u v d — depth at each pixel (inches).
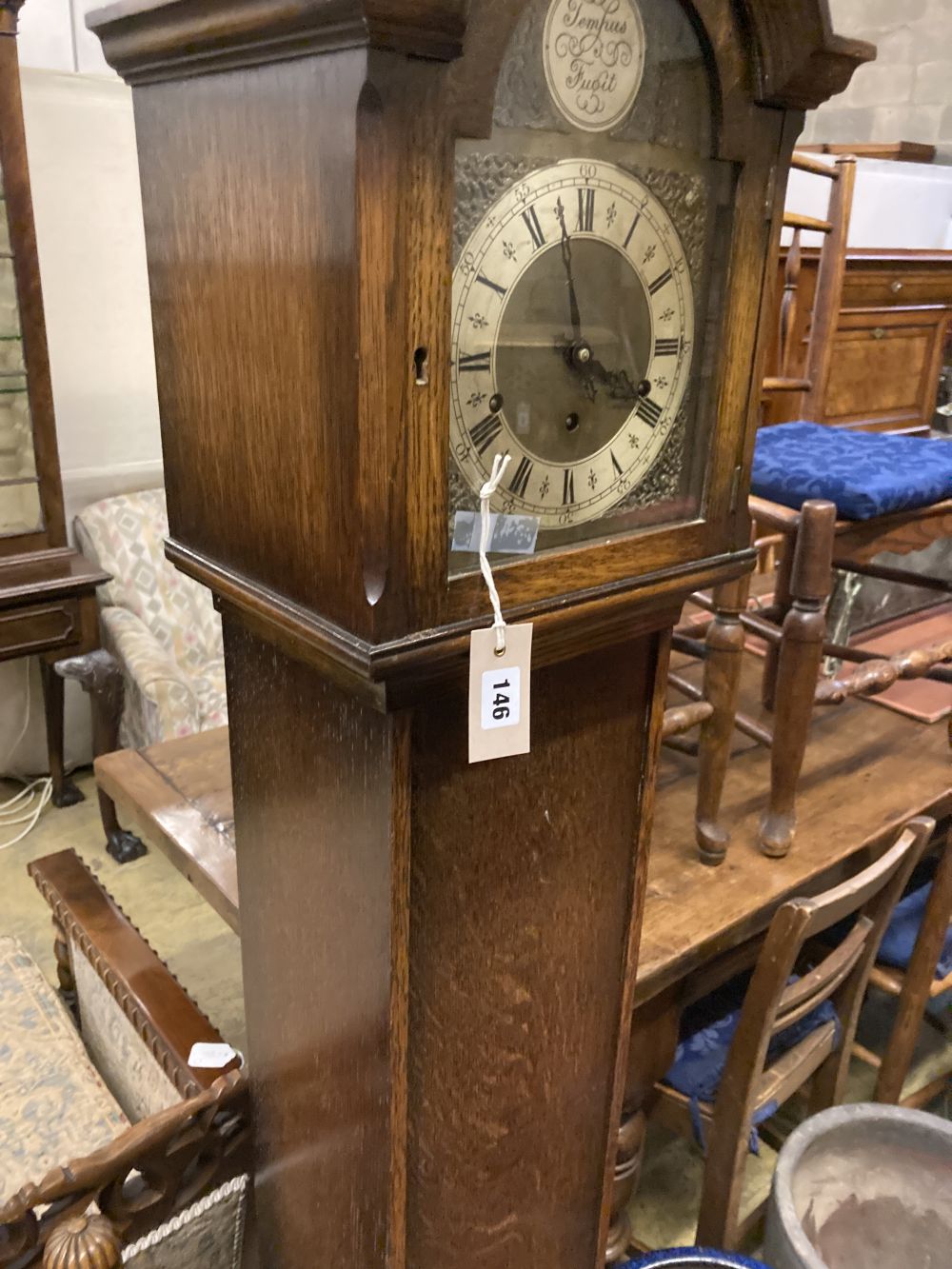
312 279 22.0
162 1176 38.5
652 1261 44.6
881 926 52.1
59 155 86.4
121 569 92.8
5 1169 41.1
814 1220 50.0
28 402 80.6
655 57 24.3
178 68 24.7
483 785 29.1
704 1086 50.7
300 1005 34.2
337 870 29.8
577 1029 36.0
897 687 74.8
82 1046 47.3
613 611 28.5
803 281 89.6
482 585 25.0
